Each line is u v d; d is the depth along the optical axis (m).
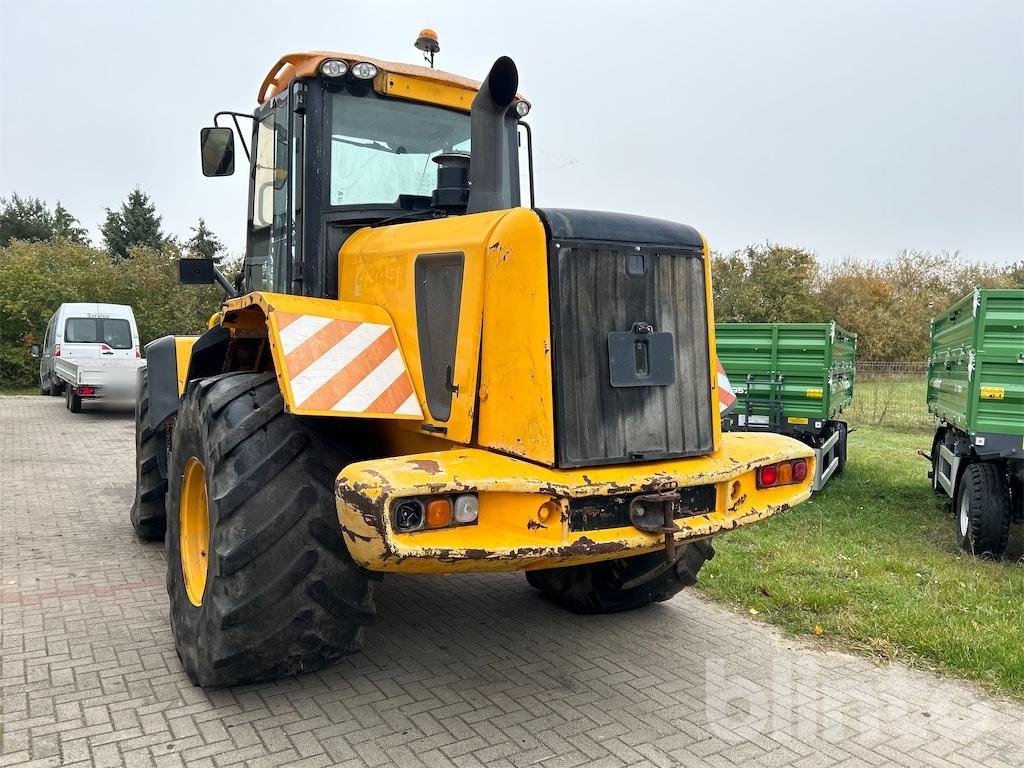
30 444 10.75
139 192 42.78
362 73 3.79
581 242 2.94
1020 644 3.88
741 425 9.37
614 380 2.98
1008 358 5.62
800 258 26.28
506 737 3.02
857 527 6.64
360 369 3.14
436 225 3.35
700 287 3.25
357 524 2.54
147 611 4.27
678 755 2.92
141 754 2.83
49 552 5.41
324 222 3.85
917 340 26.78
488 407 2.97
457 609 4.44
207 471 3.19
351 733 3.01
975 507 5.71
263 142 4.56
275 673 3.20
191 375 4.17
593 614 4.36
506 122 4.54
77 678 3.43
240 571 2.96
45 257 23.61
